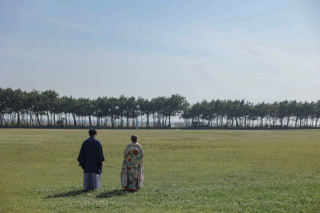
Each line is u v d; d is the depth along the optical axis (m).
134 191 9.81
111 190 9.95
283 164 17.75
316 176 13.29
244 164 17.81
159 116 119.81
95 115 111.06
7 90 99.56
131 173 9.89
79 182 12.33
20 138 39.56
